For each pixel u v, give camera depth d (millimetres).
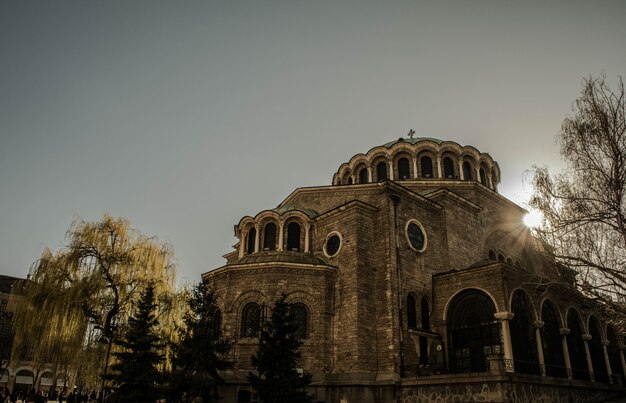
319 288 29516
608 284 22328
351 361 27203
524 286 28125
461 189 38625
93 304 28891
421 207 33688
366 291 29094
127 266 30703
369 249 30672
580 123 23516
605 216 21891
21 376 61469
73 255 29578
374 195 32625
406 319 28750
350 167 44562
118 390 25781
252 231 35844
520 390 22453
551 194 24109
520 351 26375
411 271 30484
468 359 27531
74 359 27688
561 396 25609
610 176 22219
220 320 29562
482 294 27938
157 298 31062
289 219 34750
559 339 29891
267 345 23750
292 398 22453
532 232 26328
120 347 29672
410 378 25391
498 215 40312
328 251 32250
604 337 33625
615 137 22391
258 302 29109
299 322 28766
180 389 23594
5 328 43562
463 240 35156
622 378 34344
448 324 29359
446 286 30203
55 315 27438
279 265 29578
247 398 26609
